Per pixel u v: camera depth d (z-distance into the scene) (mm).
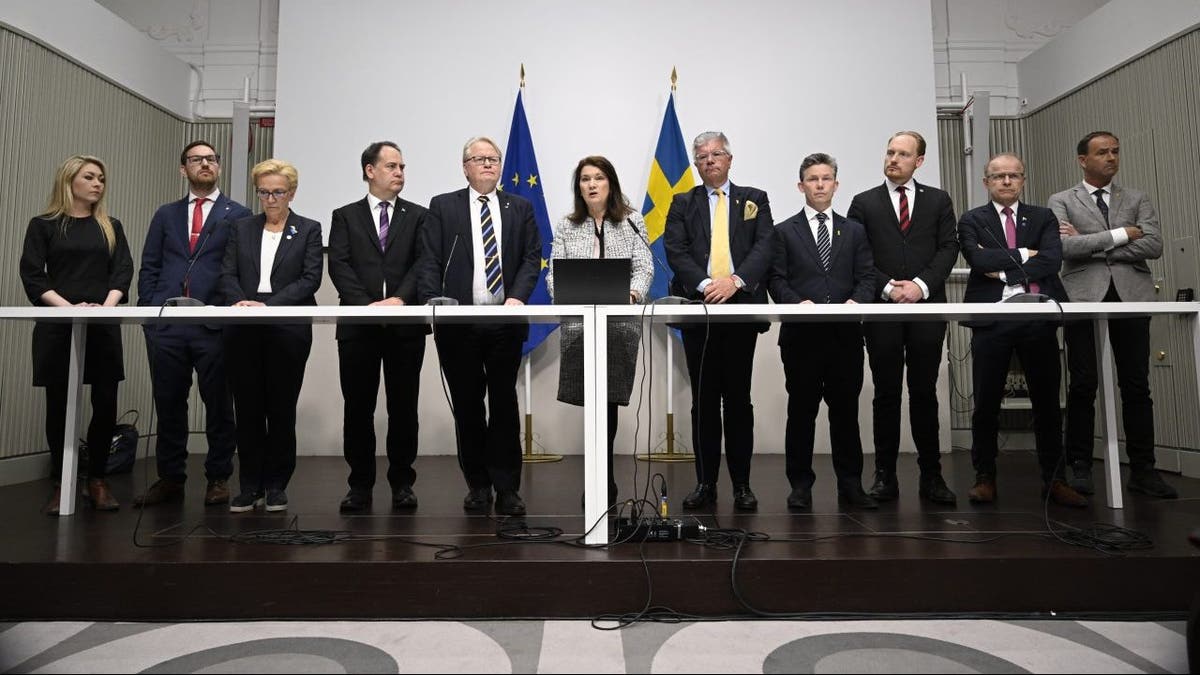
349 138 4242
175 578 1769
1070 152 4195
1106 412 2434
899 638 1632
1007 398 4312
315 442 4059
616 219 2477
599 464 1933
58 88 3623
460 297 2367
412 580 1768
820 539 1979
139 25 4723
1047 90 4363
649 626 1705
